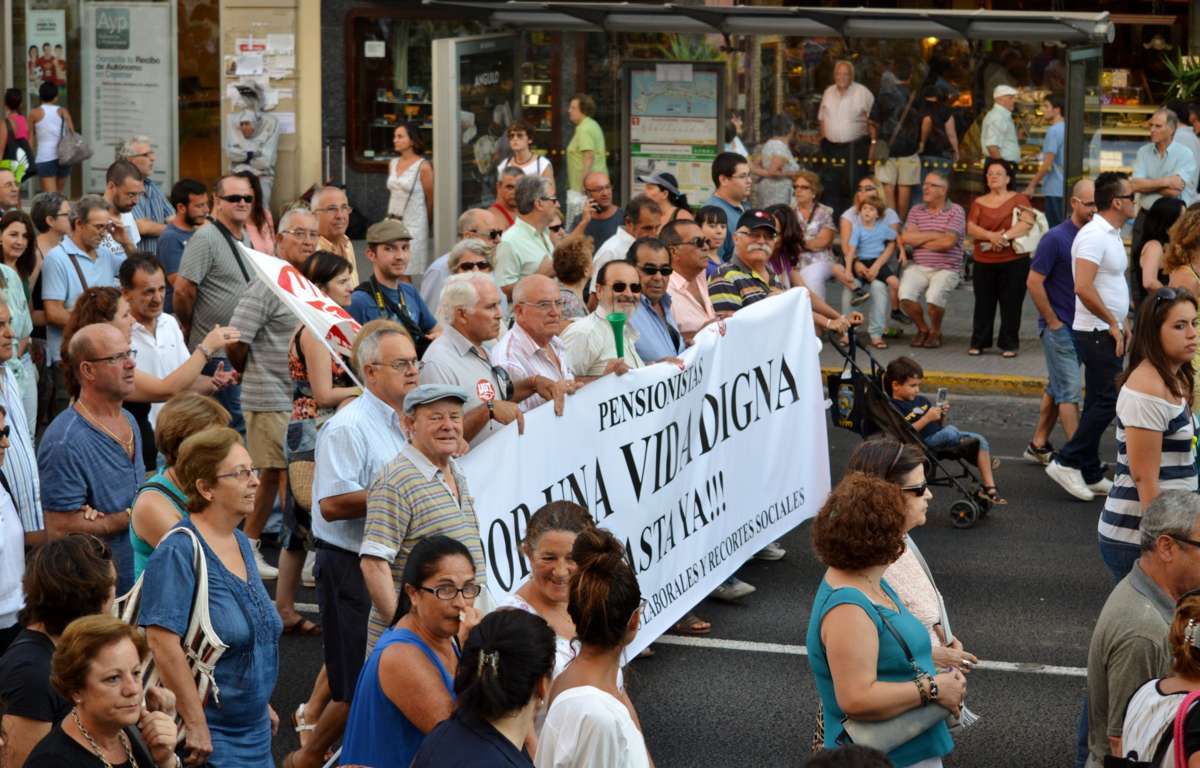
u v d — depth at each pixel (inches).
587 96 628.7
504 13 634.8
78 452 257.1
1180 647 182.7
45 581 188.7
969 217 590.6
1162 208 435.8
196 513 212.7
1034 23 597.6
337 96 802.8
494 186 642.8
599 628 175.5
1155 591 211.9
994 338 615.2
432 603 187.2
